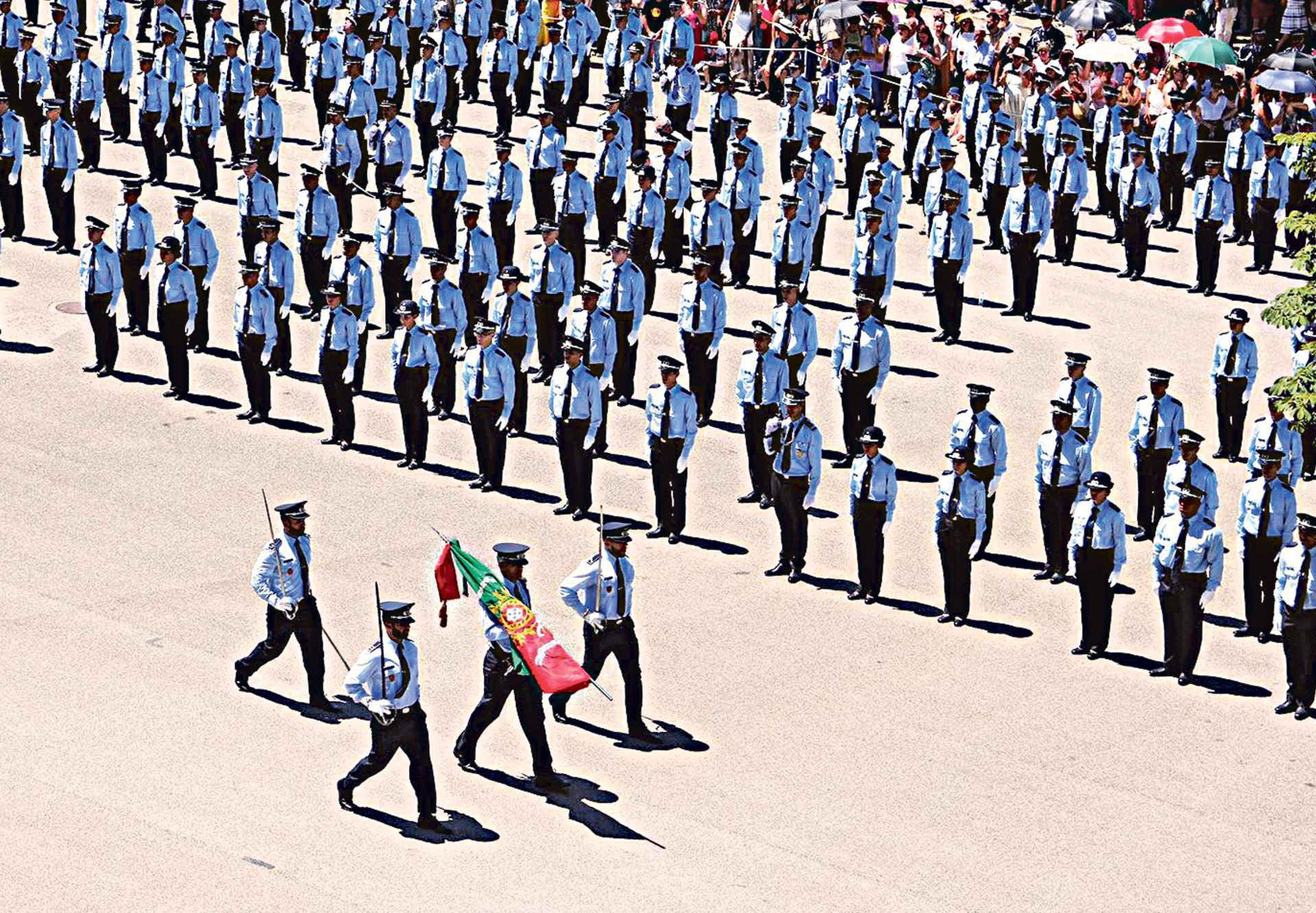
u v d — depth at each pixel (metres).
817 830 24.84
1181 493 29.11
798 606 31.45
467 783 25.62
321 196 42.03
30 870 22.83
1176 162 51.69
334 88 52.72
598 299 37.81
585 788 25.62
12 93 53.00
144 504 33.62
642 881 23.45
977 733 27.62
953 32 60.88
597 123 55.94
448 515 34.12
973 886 23.80
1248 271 49.59
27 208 48.22
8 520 32.66
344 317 35.75
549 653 25.03
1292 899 23.97
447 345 38.06
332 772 25.64
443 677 28.41
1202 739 27.83
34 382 38.72
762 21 60.25
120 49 51.41
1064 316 45.88
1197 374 42.78
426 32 56.16
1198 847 25.02
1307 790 26.59
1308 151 39.97
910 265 48.22
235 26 61.09
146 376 39.44
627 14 55.09
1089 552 29.58
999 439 32.03
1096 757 27.16
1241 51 62.44
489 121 55.94
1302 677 28.44
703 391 38.62
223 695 27.45
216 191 49.19
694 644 29.92
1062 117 49.78
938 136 50.91
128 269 40.31
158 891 22.59
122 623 29.36
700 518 34.72
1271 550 30.69
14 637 28.67
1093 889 23.88
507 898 22.94
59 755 25.55
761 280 46.56
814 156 46.94
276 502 34.16
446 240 45.50
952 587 30.88
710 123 54.12
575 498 34.22
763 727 27.45
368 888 22.97
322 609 30.17
